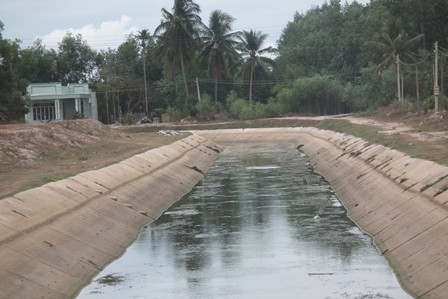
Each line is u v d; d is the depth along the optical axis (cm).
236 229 2941
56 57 12362
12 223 2334
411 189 2933
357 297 1898
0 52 5888
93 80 12694
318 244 2583
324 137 7000
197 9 9731
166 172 4591
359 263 2277
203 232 2908
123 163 4234
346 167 4503
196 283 2114
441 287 1839
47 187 2967
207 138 8800
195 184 4566
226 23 9919
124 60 11931
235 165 5734
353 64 10881
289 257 2402
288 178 4641
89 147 5159
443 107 6431
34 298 1886
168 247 2638
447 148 3775
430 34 8712
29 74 11212
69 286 2066
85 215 2817
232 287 2053
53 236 2397
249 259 2398
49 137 4888
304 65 11419
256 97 10862
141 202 3484
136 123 10419
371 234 2711
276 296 1942
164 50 9844
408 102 7431
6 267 1975
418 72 7988
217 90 10706
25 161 3959
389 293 1925
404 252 2270
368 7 10931
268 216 3219
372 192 3366
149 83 11631
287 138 8394
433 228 2294
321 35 11538
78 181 3300
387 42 7850
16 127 5016
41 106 9162
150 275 2231
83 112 9462
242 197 3847
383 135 5097
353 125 6744
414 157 3559
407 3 8625
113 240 2675
